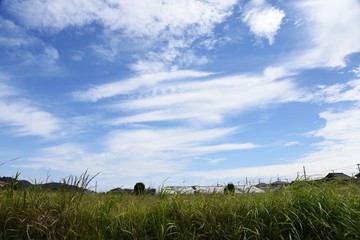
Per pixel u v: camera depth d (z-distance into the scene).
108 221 5.44
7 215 5.30
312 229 5.22
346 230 5.19
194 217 5.61
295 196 5.88
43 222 5.21
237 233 5.14
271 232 5.20
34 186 5.95
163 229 5.12
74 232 5.04
